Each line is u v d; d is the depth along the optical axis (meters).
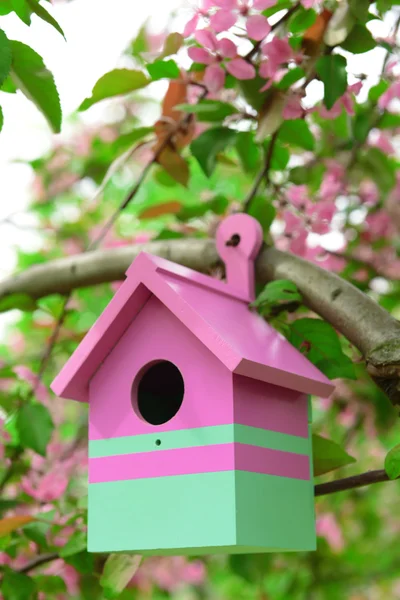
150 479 0.90
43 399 1.19
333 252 1.31
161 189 2.06
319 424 1.42
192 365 0.90
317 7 0.96
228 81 1.02
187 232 1.29
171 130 1.08
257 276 1.00
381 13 0.96
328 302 0.94
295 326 0.98
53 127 0.93
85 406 1.42
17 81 0.91
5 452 1.15
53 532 1.06
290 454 0.92
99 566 1.08
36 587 1.07
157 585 1.46
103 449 0.93
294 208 1.17
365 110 1.20
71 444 1.38
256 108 0.97
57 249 1.80
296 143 1.07
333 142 1.28
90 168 1.49
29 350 1.70
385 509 1.87
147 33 1.09
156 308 0.93
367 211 1.37
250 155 1.07
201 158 1.01
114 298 0.93
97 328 0.93
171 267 0.93
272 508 0.90
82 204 1.85
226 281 1.01
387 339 0.90
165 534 0.89
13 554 1.12
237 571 1.23
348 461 0.99
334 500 1.61
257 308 0.98
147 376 0.97
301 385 0.92
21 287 1.12
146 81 1.03
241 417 0.89
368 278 1.32
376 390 1.29
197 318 0.89
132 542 0.90
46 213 1.87
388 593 1.87
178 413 0.90
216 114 1.02
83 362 0.94
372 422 1.33
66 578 1.20
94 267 1.10
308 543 0.92
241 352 0.88
